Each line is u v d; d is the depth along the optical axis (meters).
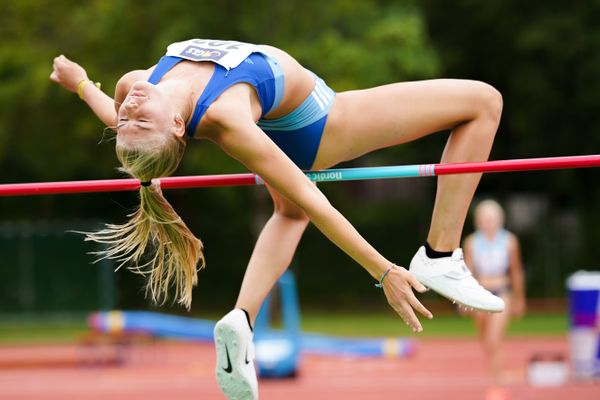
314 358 23.25
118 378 20.48
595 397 16.55
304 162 7.02
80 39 28.94
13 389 19.14
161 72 6.47
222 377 7.18
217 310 35.03
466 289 7.12
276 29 27.42
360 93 6.98
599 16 31.80
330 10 27.78
